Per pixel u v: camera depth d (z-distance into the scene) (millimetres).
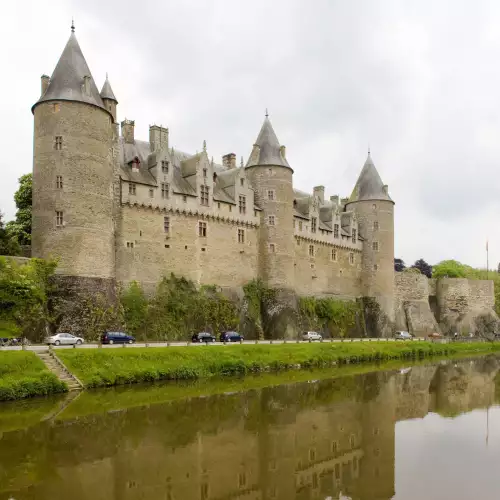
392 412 29047
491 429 25453
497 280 100938
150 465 19031
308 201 68438
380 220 75688
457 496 16688
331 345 52281
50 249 40438
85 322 39750
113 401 28391
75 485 16906
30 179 55500
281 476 18406
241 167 58531
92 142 42344
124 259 46594
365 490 17141
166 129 55438
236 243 56406
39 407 26531
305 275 65750
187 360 37438
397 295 79312
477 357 62781
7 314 36125
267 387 34906
